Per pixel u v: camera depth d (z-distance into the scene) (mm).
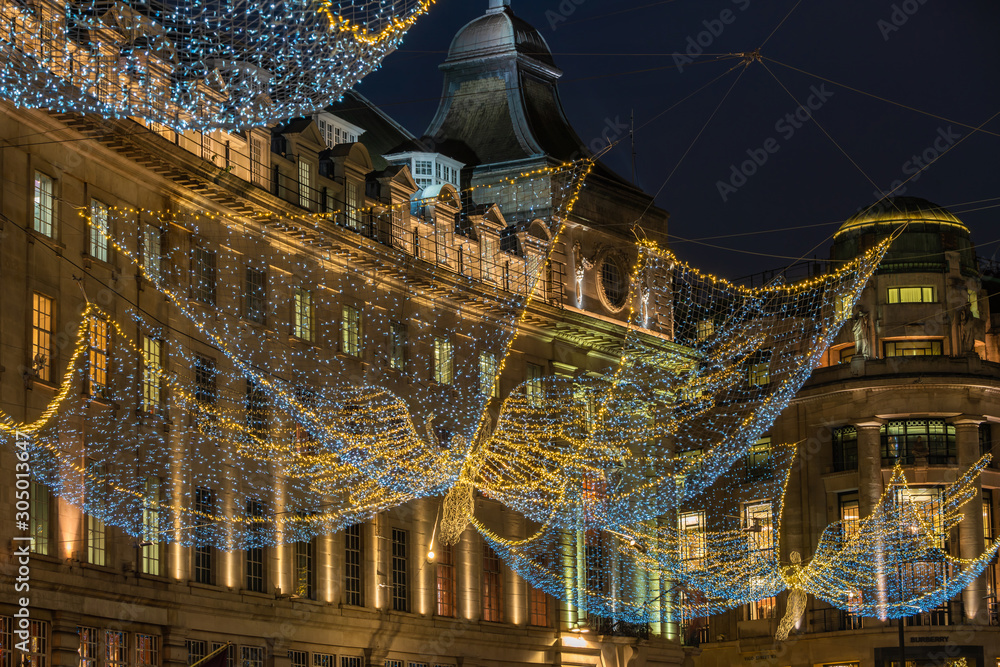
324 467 49469
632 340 64938
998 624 75188
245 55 23250
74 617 38469
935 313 78500
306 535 48406
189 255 44875
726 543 80312
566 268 63500
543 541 60469
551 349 62156
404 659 52438
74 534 38812
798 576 77812
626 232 66938
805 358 78938
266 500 47031
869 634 75312
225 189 44844
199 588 43688
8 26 32781
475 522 57031
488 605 57469
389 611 51938
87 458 39750
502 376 59031
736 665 80625
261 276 48094
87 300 39969
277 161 49219
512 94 64812
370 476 51344
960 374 76438
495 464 57812
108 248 41531
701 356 69500
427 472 53938
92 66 35250
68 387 39094
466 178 63688
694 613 78312
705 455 80188
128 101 30547
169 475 43000
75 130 39906
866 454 76938
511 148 63594
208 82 29688
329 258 50719
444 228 57062
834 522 78000
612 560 64188
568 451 61875
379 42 23359
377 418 52000
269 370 47562
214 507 44906
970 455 76250
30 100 35188
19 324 37750
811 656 77312
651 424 66875
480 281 56531
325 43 22906
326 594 49250
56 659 37688
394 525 53062
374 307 53031
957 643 74188
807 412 79688
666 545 67438
